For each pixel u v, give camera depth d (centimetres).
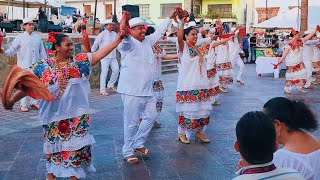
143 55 575
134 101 578
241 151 224
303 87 1420
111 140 718
